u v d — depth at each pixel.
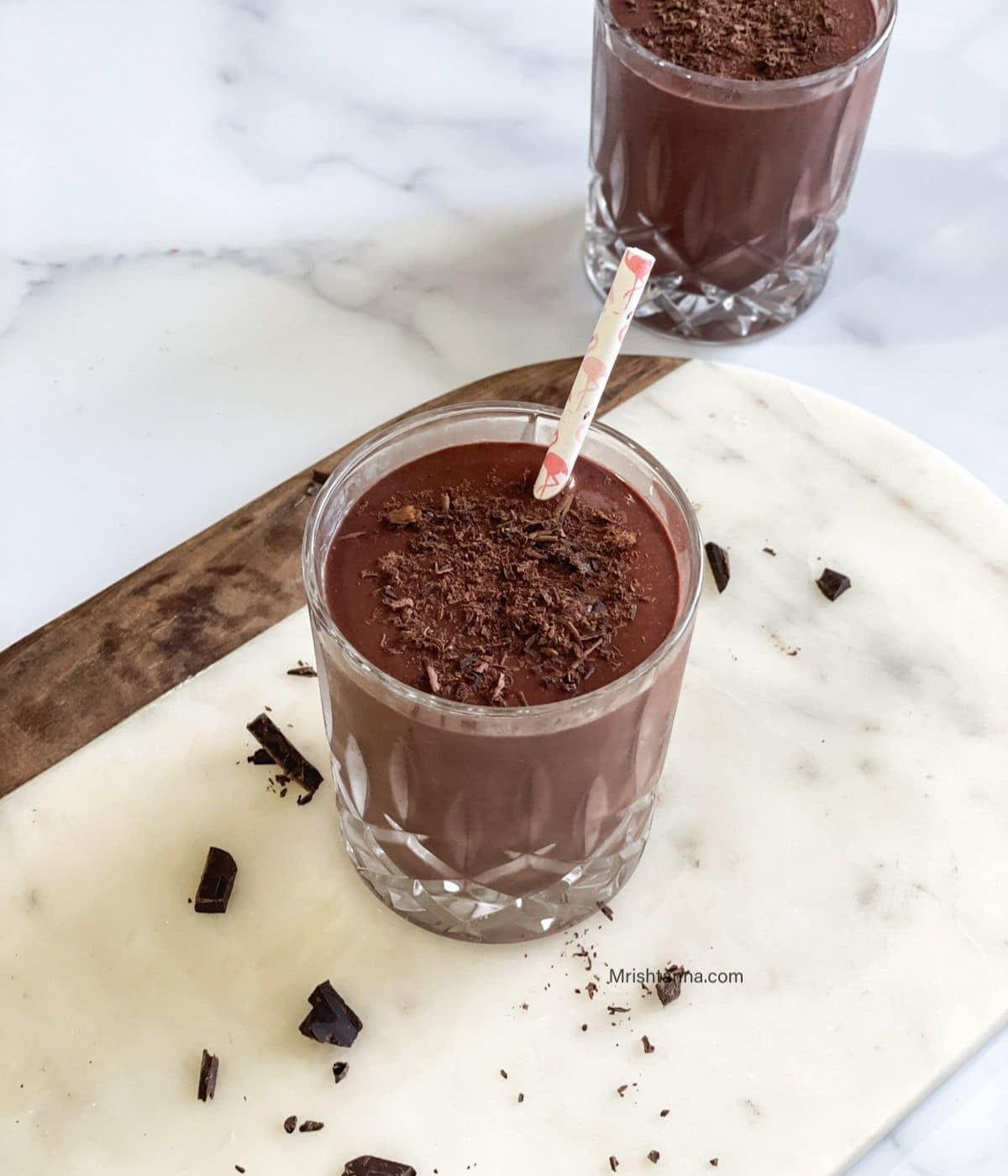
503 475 0.58
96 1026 0.58
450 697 0.54
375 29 0.82
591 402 0.55
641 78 0.67
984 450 0.71
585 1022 0.58
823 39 0.68
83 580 0.67
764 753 0.63
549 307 0.74
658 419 0.69
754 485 0.68
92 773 0.61
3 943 0.59
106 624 0.64
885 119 0.80
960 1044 0.58
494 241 0.76
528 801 0.55
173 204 0.77
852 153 0.69
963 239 0.76
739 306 0.72
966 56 0.82
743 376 0.70
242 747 0.62
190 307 0.74
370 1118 0.57
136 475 0.69
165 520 0.68
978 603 0.65
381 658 0.55
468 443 0.59
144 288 0.74
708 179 0.68
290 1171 0.56
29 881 0.60
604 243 0.73
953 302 0.74
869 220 0.77
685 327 0.73
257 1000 0.58
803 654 0.64
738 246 0.70
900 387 0.72
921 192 0.77
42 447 0.70
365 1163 0.56
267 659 0.63
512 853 0.57
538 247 0.76
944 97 0.80
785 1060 0.57
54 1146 0.56
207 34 0.82
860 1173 0.57
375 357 0.72
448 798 0.55
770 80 0.67
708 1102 0.57
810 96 0.66
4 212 0.76
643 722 0.56
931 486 0.68
